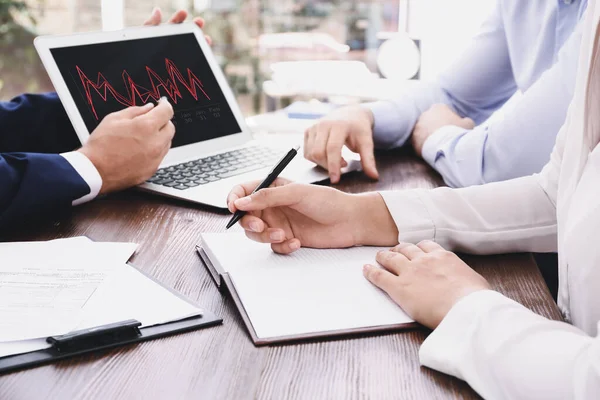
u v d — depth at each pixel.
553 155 0.90
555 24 1.23
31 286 0.70
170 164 1.18
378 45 2.03
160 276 0.76
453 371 0.56
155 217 0.97
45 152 1.19
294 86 2.11
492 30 1.46
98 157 1.01
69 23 2.06
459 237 0.85
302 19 2.09
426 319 0.64
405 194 0.87
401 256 0.73
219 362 0.58
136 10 2.07
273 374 0.56
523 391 0.52
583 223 0.70
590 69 0.72
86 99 1.12
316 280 0.73
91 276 0.73
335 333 0.62
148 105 1.10
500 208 0.87
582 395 0.49
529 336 0.55
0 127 1.16
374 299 0.69
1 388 0.53
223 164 1.19
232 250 0.81
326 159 1.16
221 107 1.30
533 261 0.84
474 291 0.64
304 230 0.83
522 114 1.08
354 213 0.83
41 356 0.57
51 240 0.85
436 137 1.24
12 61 2.07
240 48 2.14
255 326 0.63
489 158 1.11
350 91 2.04
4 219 0.90
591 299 0.69
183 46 1.29
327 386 0.54
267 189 0.79
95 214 0.97
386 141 1.37
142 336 0.61
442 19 1.94
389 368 0.57
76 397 0.52
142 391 0.53
